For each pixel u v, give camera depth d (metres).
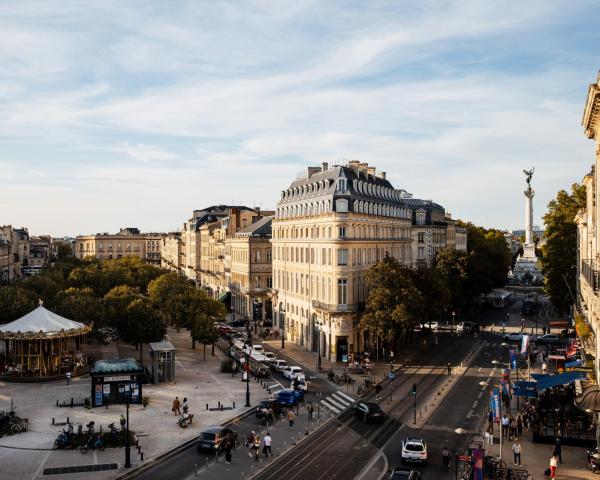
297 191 105.06
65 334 73.44
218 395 65.56
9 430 51.50
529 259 183.88
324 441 50.84
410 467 44.69
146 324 79.69
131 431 50.75
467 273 118.06
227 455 45.38
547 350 88.62
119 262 176.62
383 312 78.19
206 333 86.50
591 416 51.19
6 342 79.12
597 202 45.81
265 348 95.50
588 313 55.59
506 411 58.50
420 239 135.50
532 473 43.25
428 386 70.06
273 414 56.88
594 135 44.34
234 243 141.12
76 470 43.12
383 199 102.00
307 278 95.38
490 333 107.25
